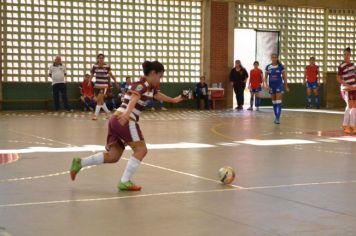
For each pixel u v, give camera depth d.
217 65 26.95
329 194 7.27
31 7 23.80
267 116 21.53
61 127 16.03
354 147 12.27
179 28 26.48
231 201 6.79
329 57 29.61
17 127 15.92
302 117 21.12
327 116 21.73
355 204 6.70
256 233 5.41
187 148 11.77
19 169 8.91
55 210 6.23
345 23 29.77
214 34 26.84
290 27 28.66
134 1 25.55
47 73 24.22
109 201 6.72
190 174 8.67
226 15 27.02
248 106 28.28
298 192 7.38
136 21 25.67
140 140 7.47
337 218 6.01
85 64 24.83
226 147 12.02
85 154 10.62
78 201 6.69
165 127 16.50
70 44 24.53
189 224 5.72
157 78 7.46
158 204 6.60
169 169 9.12
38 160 9.84
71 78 24.64
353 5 29.66
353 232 5.48
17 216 5.95
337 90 29.02
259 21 27.94
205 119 19.81
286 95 28.72
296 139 13.70
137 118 7.53
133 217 5.97
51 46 24.25
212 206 6.52
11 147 11.59
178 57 26.58
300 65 29.03
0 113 21.83
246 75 26.30
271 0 27.81
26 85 23.91
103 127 16.12
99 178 8.18
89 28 24.81
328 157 10.70
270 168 9.33
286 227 5.64
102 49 25.11
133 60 25.72
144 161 9.93
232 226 5.66
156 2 25.95
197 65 26.98
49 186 7.56
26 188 7.42
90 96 23.80
